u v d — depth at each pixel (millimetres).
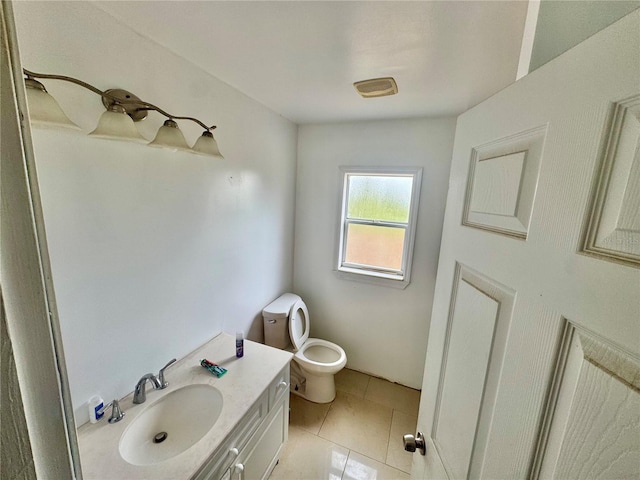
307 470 1652
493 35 1002
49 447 334
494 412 558
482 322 625
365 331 2537
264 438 1400
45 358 325
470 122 760
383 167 2219
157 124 1169
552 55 639
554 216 425
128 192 1098
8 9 275
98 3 900
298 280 2660
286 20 963
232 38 1086
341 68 1313
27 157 300
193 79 1319
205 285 1574
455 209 833
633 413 302
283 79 1456
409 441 928
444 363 844
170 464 928
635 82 313
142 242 1182
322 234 2516
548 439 420
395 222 2354
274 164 2117
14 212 291
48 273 326
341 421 2031
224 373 1392
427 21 942
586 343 362
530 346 465
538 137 476
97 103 946
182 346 1467
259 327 2174
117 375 1144
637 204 309
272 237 2219
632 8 467
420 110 1891
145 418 1139
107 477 871
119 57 999
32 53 774
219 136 1530
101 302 1050
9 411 292
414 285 2309
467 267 734
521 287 495
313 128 2377
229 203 1685
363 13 914
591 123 368
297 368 2250
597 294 347
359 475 1633
